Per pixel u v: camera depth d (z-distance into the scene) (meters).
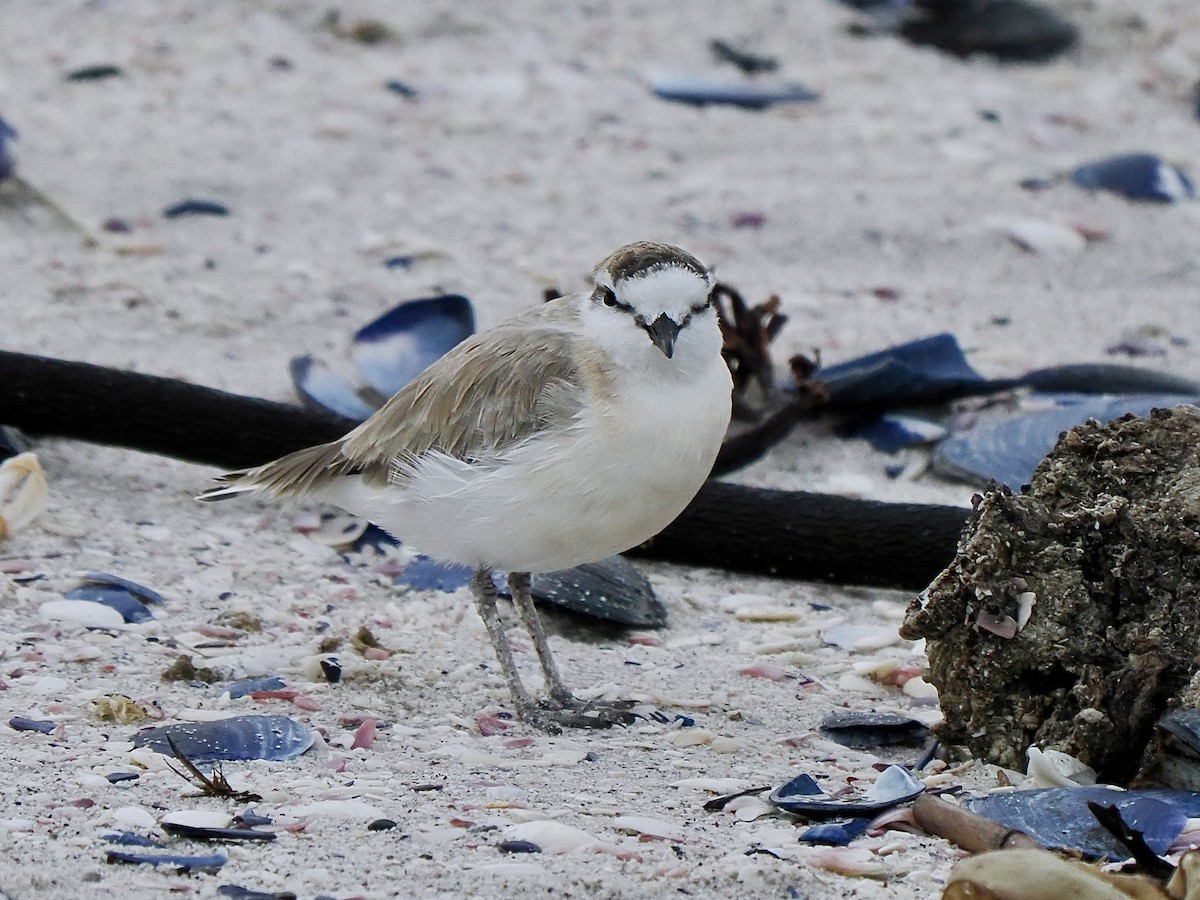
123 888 6.69
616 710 9.25
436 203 17.83
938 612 8.42
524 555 9.18
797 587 11.34
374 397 12.88
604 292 9.00
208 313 14.84
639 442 8.77
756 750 8.77
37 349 13.71
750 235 17.39
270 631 10.19
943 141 19.98
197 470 12.52
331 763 8.34
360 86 20.89
